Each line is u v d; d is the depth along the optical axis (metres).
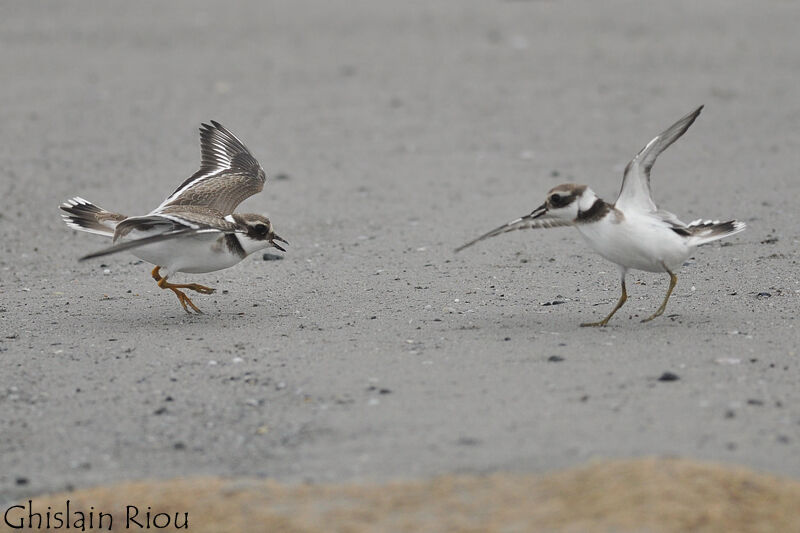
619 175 19.47
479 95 26.42
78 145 22.22
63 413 9.67
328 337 11.55
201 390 10.06
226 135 14.58
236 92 26.91
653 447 8.12
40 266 15.30
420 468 8.08
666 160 20.62
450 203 18.17
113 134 23.11
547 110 24.83
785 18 35.34
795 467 7.76
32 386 10.34
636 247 10.89
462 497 7.58
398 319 12.20
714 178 19.09
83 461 8.70
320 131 23.33
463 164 20.67
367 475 8.05
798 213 16.56
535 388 9.54
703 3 38.47
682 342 10.72
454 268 14.59
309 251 15.73
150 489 8.09
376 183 19.53
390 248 15.77
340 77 28.52
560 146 21.78
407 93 26.70
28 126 23.75
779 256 14.34
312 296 13.45
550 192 11.08
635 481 7.43
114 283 14.41
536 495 7.51
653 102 25.31
